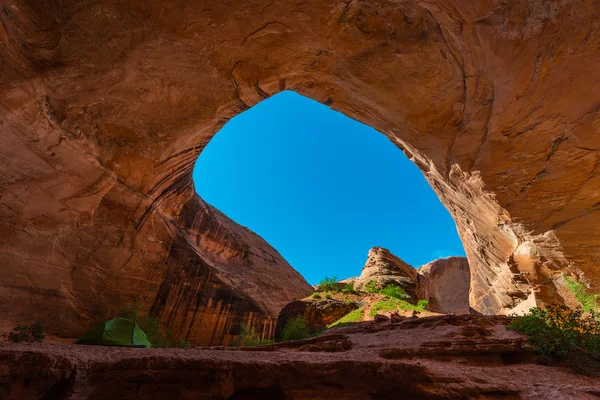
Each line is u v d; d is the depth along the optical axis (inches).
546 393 179.3
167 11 327.9
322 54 376.5
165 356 143.5
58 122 386.0
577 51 244.7
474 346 267.1
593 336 253.0
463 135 369.7
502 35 261.1
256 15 331.9
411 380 167.9
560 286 403.2
